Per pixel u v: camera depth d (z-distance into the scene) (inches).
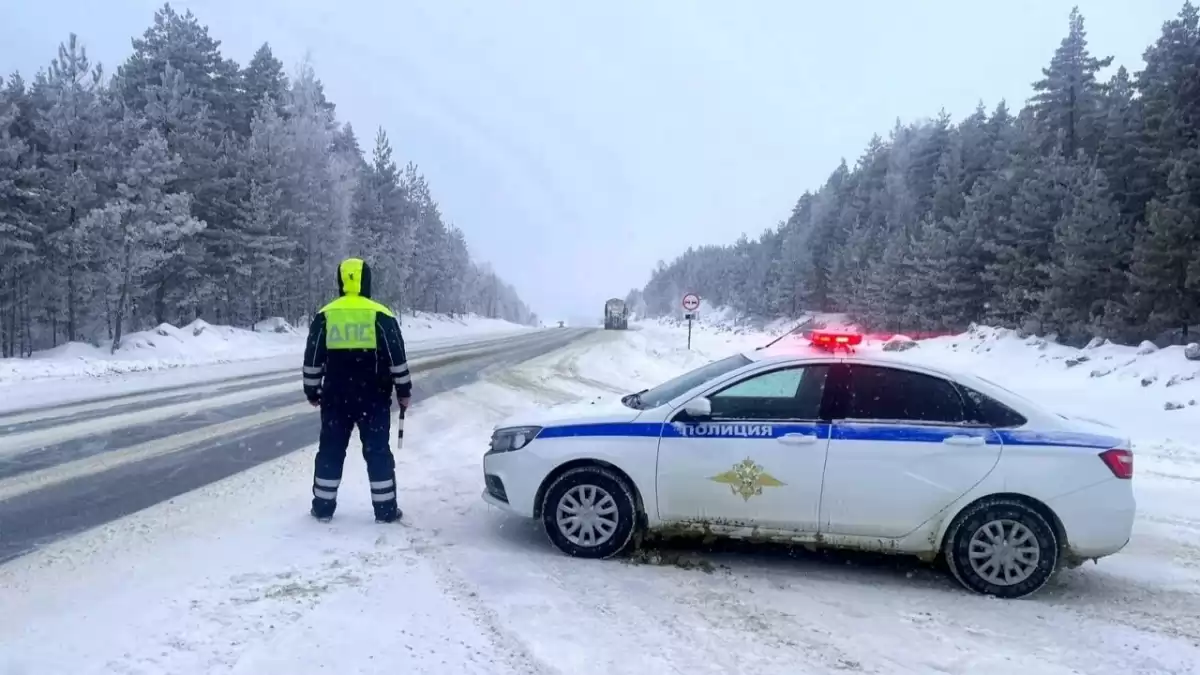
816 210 2896.2
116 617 157.4
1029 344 1072.2
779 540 214.2
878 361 217.9
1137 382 672.4
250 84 1653.5
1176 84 1203.2
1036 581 201.6
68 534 213.8
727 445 212.8
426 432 414.6
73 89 1029.8
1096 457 203.6
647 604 182.5
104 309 1118.4
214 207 1305.4
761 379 222.1
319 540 213.3
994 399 212.5
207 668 137.6
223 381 653.9
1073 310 1099.3
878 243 2054.6
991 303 1350.9
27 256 969.5
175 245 1214.9
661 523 218.1
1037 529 202.5
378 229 1961.1
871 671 153.3
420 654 147.6
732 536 216.5
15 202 977.5
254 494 263.7
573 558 214.5
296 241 1387.8
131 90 1411.2
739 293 3636.8
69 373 696.4
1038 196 1300.4
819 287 2559.1
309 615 161.6
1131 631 181.0
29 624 153.9
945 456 206.1
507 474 224.1
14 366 688.4
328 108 1686.8
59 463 310.0
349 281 236.8
